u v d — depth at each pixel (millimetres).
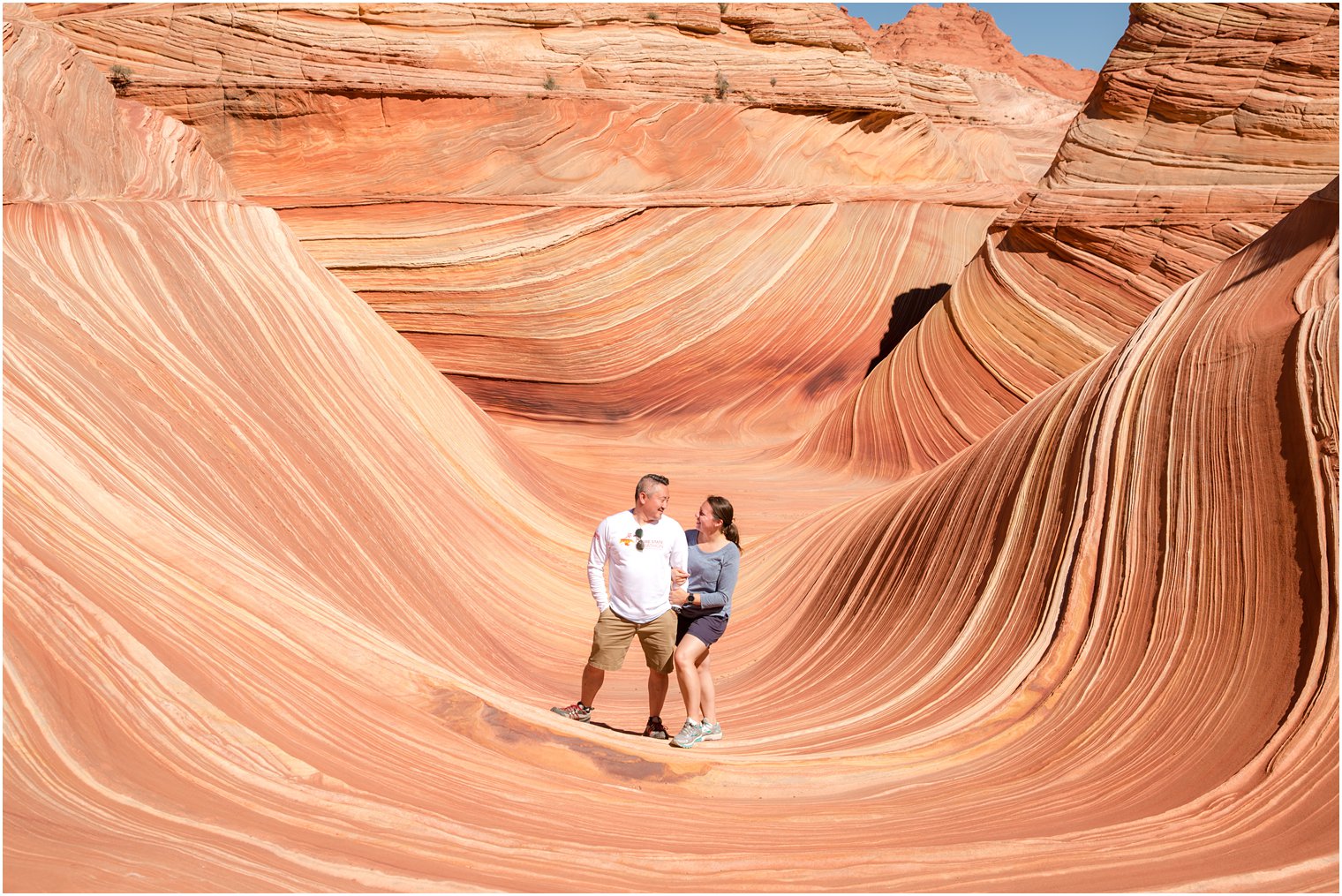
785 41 25141
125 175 9164
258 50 19391
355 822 2703
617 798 3650
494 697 4352
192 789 2584
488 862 2633
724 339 20078
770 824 3477
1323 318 4660
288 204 18609
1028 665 4902
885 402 16984
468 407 10641
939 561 6648
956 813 3648
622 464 16172
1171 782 3664
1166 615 4480
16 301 4793
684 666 4621
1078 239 15781
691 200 20109
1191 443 4926
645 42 23328
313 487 6207
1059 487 5750
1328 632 3664
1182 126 16109
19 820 2074
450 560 7508
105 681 2764
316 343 8031
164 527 3959
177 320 6281
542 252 18750
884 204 23062
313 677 3705
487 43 21578
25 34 8078
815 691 6270
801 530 9891
